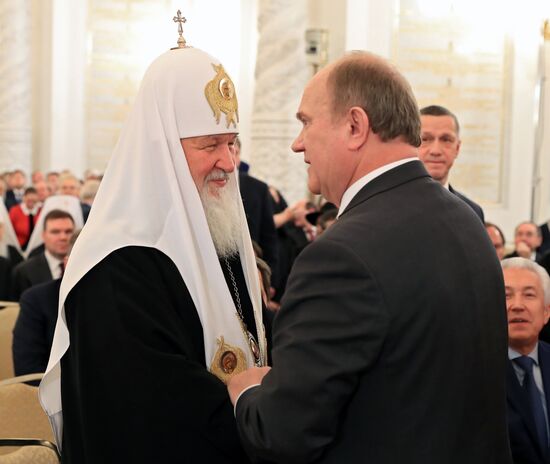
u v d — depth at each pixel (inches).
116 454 79.3
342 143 71.7
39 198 404.2
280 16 343.6
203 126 86.9
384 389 66.6
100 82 542.0
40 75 540.7
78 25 538.0
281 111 345.7
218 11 520.4
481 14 358.9
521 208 363.9
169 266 83.7
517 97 360.8
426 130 138.7
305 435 65.4
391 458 66.4
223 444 79.0
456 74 360.5
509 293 115.5
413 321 66.3
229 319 86.4
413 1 357.1
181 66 87.3
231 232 91.3
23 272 212.5
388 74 71.6
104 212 84.0
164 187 85.3
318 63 346.9
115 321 79.9
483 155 362.6
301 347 66.4
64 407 84.4
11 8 511.5
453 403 67.5
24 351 156.3
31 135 527.2
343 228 68.8
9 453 101.5
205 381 79.6
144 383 78.8
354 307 65.6
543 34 356.8
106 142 544.4
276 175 346.0
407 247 67.7
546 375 116.5
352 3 350.6
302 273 68.3
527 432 111.8
